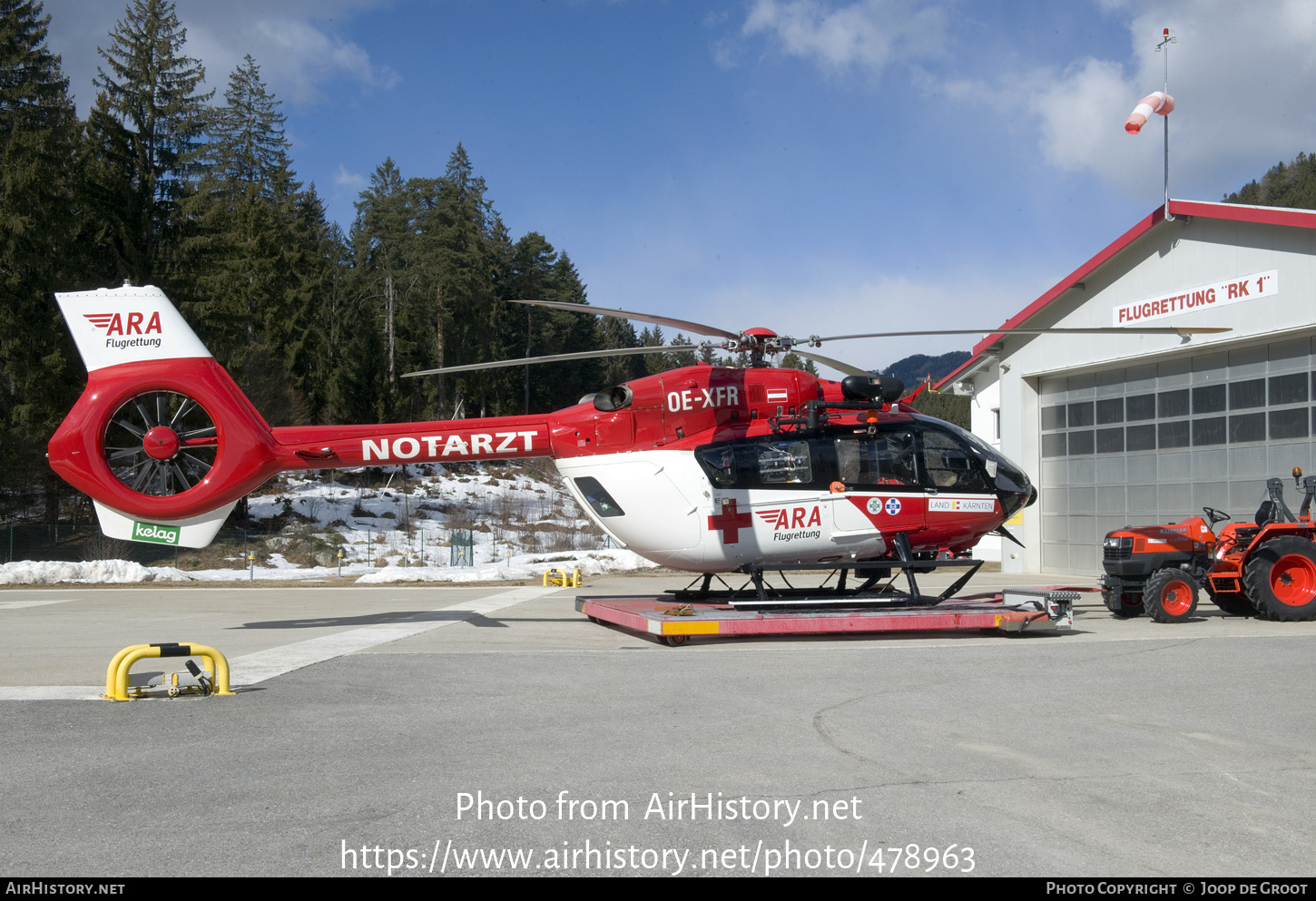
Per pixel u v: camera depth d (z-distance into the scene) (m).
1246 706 6.85
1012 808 4.52
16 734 6.06
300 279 56.62
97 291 10.70
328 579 25.08
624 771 5.18
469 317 64.62
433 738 5.95
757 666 8.73
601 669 8.62
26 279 31.42
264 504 40.62
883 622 10.41
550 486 52.03
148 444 10.77
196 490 10.77
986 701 7.03
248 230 52.75
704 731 6.09
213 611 15.52
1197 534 12.65
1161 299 20.23
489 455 11.44
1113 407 22.31
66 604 17.14
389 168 89.81
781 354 11.74
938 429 11.89
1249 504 18.70
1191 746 5.69
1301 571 12.23
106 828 4.25
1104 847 4.02
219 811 4.50
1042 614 10.65
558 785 4.92
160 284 35.41
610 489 11.16
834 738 5.91
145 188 36.62
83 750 5.63
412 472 50.22
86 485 10.59
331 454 11.19
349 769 5.22
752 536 11.16
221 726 6.29
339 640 11.00
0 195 30.81
